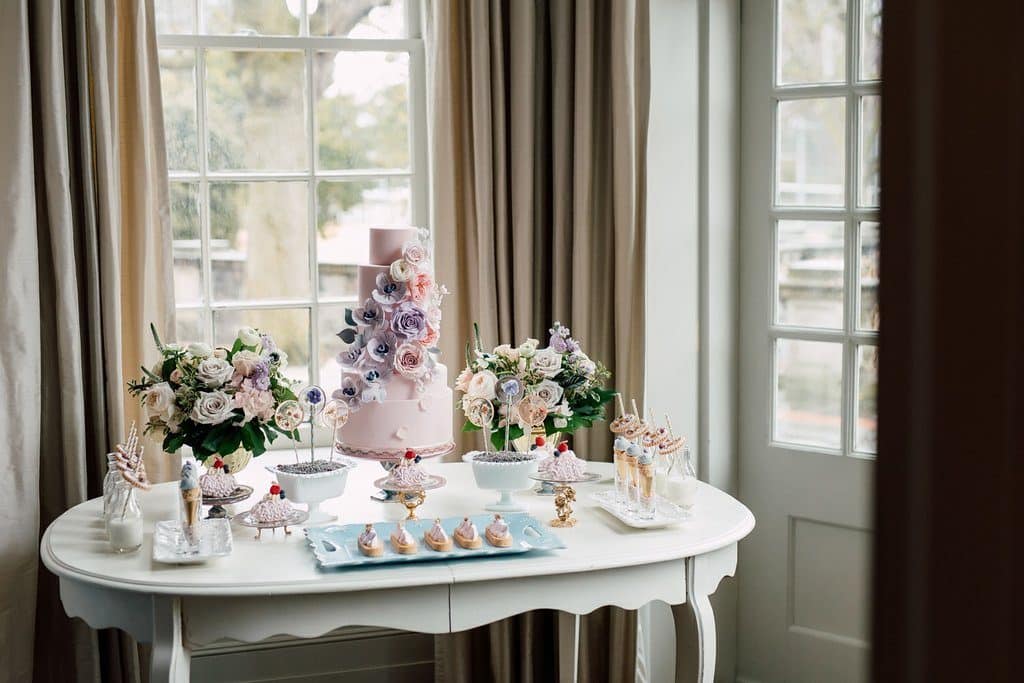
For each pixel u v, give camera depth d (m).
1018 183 0.19
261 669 3.18
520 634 3.23
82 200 2.81
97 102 2.77
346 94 3.29
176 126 3.17
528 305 3.12
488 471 2.50
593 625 3.20
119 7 2.84
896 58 0.20
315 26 3.26
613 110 3.03
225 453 2.42
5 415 2.65
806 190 3.17
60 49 2.73
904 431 0.21
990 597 0.20
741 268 3.28
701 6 3.15
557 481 2.49
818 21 3.10
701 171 3.20
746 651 3.37
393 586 2.10
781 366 3.25
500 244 3.11
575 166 3.08
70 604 2.20
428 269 2.56
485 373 2.60
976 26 0.20
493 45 3.06
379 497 2.65
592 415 2.71
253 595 2.07
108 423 2.86
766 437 3.27
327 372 3.33
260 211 3.25
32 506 2.70
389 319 2.55
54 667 2.87
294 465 2.49
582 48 3.03
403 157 3.35
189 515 2.22
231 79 3.20
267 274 3.28
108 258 2.81
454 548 2.25
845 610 3.15
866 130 3.04
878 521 0.21
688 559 2.34
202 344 2.48
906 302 0.21
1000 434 0.20
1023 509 0.20
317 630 2.13
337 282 3.33
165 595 2.09
